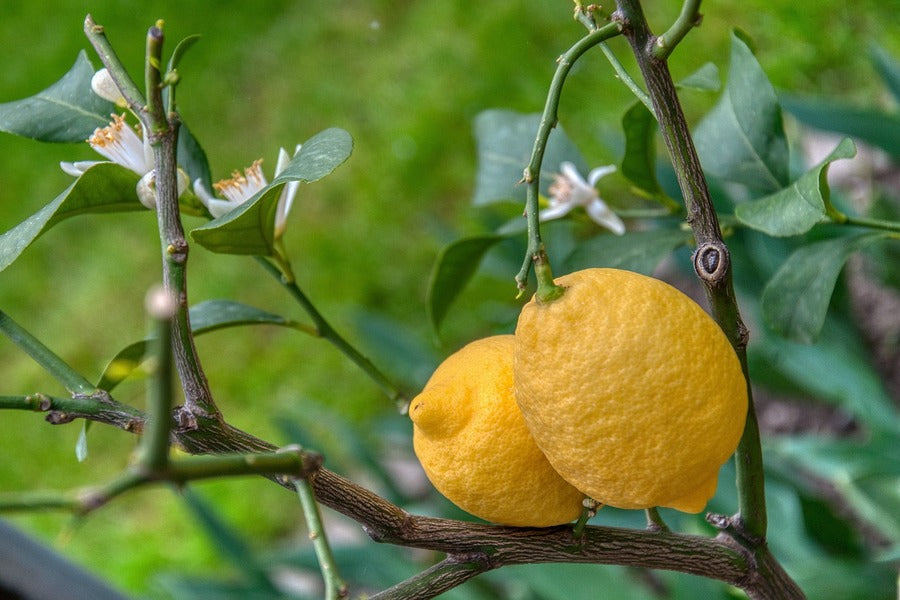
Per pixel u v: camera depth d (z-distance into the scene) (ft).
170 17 9.30
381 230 7.20
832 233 3.46
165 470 1.68
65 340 7.96
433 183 7.23
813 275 2.42
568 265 2.53
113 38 9.26
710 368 1.87
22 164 8.97
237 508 6.49
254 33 8.95
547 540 2.05
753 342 4.73
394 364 4.95
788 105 3.84
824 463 3.69
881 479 3.74
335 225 7.41
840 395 3.98
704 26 5.86
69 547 6.75
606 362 1.85
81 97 2.34
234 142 8.30
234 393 7.04
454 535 2.04
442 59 7.66
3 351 8.13
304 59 8.51
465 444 1.97
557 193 2.65
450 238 5.21
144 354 2.22
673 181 4.01
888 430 3.81
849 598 3.35
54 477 7.19
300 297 2.30
